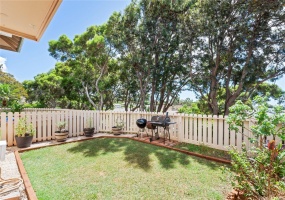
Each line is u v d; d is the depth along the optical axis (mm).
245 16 7633
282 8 6836
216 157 4152
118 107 18844
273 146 2225
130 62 10250
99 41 9977
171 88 11211
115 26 10227
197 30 8391
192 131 5441
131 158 4191
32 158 4180
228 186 2805
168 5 9055
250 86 9375
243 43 7852
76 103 16344
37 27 2420
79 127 6844
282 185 1850
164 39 9562
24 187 2809
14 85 14961
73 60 12570
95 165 3748
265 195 1965
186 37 8805
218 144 4762
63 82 13141
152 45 9711
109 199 2473
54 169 3523
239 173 2357
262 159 2242
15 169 3514
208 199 2453
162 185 2879
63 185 2863
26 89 15273
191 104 14617
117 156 4340
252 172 2150
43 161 3982
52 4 1846
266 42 7797
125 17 9625
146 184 2914
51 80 13977
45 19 2172
